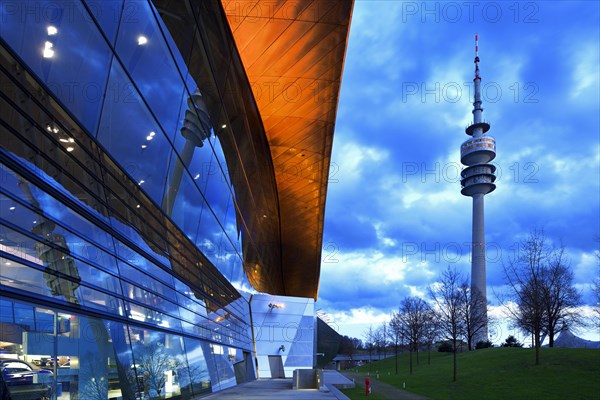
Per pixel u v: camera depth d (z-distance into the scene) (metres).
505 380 31.14
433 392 29.36
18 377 5.45
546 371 31.53
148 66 10.32
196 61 13.97
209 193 16.58
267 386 21.97
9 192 5.84
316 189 35.50
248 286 28.44
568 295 44.47
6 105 5.83
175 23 11.98
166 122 11.59
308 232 42.25
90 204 7.90
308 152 30.89
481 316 69.69
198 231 15.29
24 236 6.04
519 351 44.81
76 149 7.46
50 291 6.48
